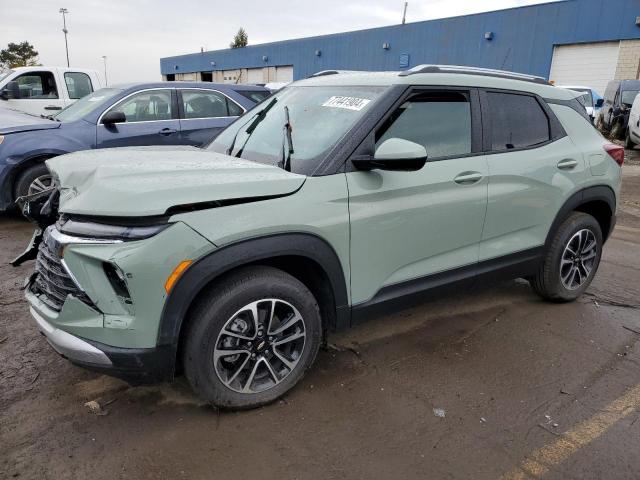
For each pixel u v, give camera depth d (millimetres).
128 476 2291
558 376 3178
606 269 5215
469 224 3330
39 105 10227
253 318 2594
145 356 2338
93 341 2332
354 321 3002
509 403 2885
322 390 2955
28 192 6047
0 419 2645
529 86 3789
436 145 3191
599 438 2605
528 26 21078
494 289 4586
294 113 3361
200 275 2354
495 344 3568
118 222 2275
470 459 2441
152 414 2713
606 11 18844
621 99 16766
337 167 2770
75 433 2557
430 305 4195
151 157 2988
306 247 2639
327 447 2500
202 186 2393
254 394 2717
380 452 2477
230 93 7492
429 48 24719
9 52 71125
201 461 2389
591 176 4008
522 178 3561
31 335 3523
